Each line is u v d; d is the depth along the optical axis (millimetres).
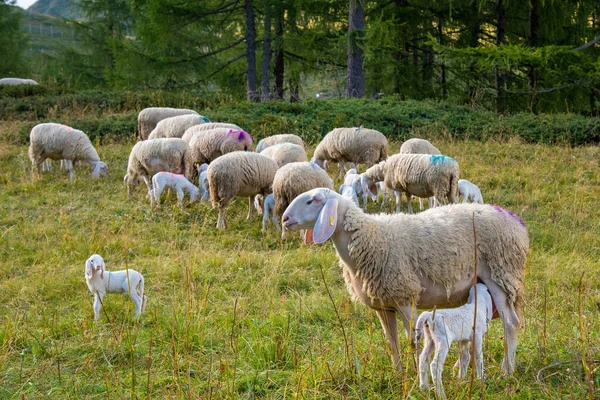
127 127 17469
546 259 8391
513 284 4828
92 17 36812
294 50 26250
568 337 5312
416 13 25312
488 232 4820
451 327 4234
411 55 27625
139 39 27641
